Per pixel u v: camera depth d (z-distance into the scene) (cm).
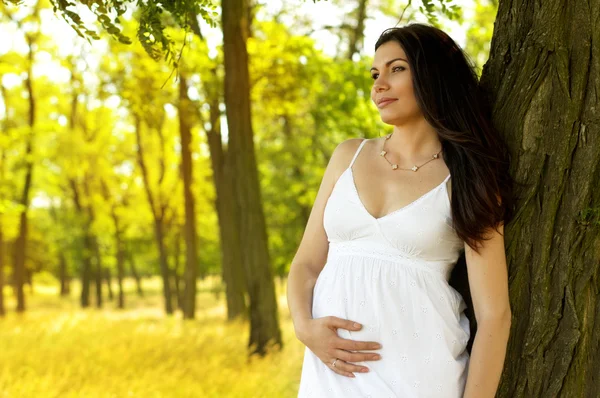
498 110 207
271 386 656
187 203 1755
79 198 2534
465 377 189
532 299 200
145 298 3891
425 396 184
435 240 188
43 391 589
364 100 1060
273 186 2116
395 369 186
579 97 196
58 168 2305
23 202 1866
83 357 762
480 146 191
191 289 1728
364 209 194
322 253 213
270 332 867
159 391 596
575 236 196
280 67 1097
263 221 898
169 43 250
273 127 1766
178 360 736
